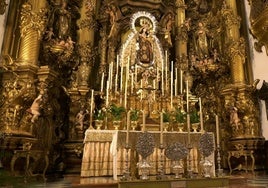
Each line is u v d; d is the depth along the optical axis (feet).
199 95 33.24
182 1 37.09
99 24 33.58
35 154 22.00
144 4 34.12
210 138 17.58
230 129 29.40
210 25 36.27
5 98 22.12
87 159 18.61
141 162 16.10
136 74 29.58
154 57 31.58
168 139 19.33
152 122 25.13
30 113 22.70
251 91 28.78
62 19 29.89
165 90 29.68
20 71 22.65
